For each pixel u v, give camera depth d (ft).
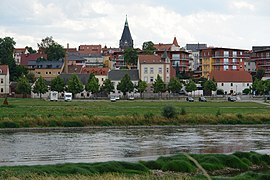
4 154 195.11
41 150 207.82
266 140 253.65
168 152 207.00
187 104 495.00
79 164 159.94
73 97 651.66
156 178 126.52
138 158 183.01
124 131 296.30
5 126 293.43
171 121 328.49
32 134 272.92
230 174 163.94
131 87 651.66
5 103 427.74
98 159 183.73
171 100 600.39
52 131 290.97
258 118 345.72
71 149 212.43
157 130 304.71
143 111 375.25
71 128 302.25
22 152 201.26
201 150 214.28
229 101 576.20
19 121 300.20
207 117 338.75
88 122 312.91
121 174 137.28
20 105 443.32
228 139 257.55
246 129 315.58
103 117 320.29
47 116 314.35
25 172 140.36
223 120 337.72
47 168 150.30
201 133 287.89
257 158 181.98
